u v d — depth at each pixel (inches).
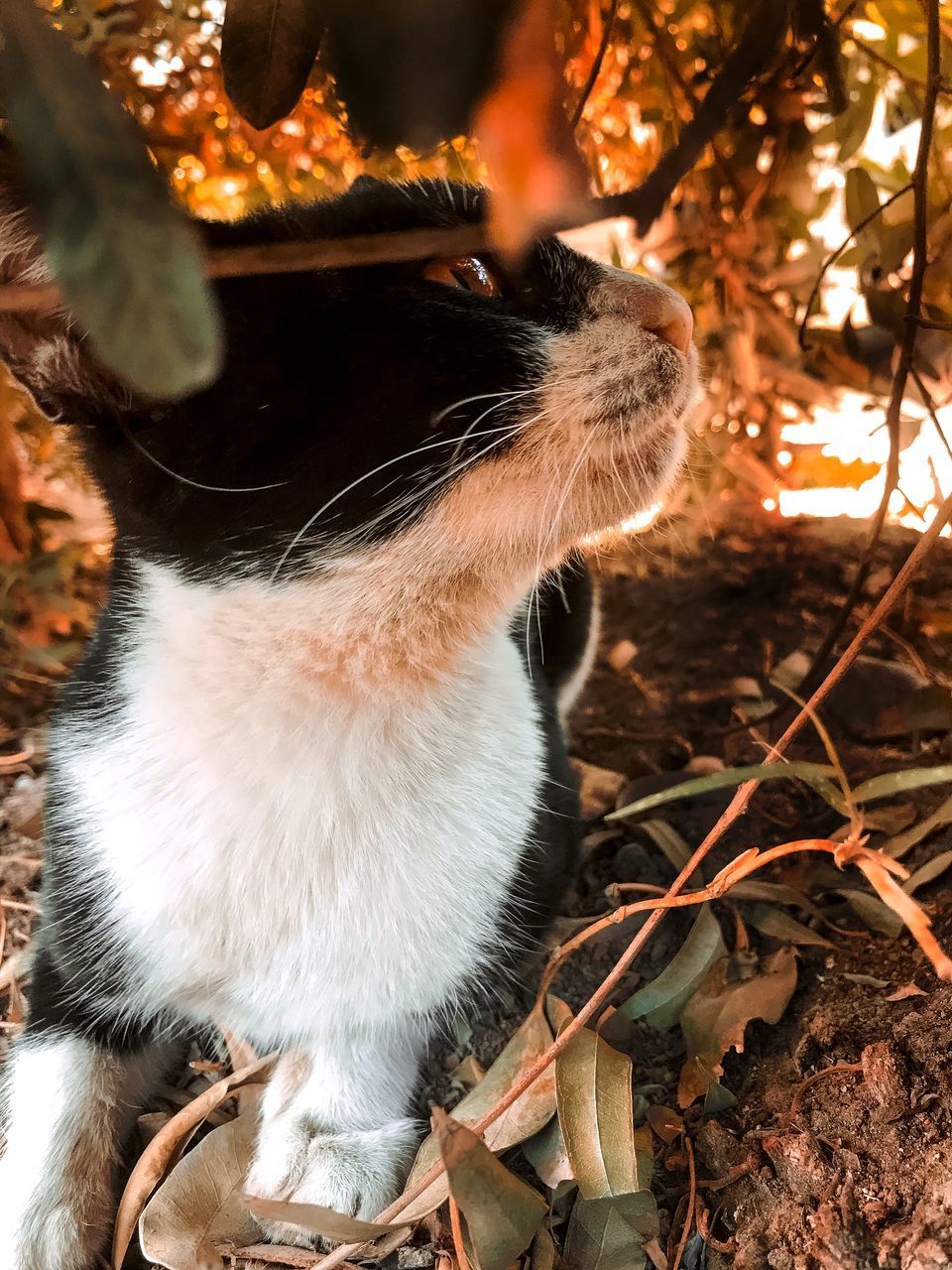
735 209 12.5
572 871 9.3
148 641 7.6
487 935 8.2
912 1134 6.7
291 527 6.9
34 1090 7.9
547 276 7.2
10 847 10.8
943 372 12.4
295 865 7.4
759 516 16.4
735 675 13.9
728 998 8.5
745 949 9.3
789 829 10.8
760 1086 7.9
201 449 6.7
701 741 12.7
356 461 6.7
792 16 7.9
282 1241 7.2
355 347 6.6
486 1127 6.9
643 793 11.6
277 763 7.3
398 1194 7.3
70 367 6.4
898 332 10.5
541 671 10.5
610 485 7.3
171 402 6.3
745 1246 6.6
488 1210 6.1
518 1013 9.0
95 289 3.7
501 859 8.1
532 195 4.2
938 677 11.4
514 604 7.8
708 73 10.0
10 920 10.0
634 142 12.5
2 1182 7.5
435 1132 7.2
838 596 14.6
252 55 5.6
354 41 4.1
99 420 6.7
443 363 6.7
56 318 6.2
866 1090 7.1
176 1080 8.9
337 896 7.4
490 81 4.0
